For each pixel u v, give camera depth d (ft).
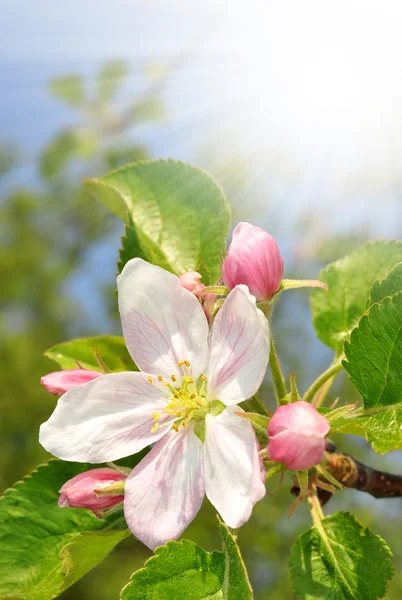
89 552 0.62
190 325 0.62
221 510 0.57
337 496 1.74
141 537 0.58
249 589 0.54
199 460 0.60
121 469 0.61
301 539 0.62
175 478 0.59
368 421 0.61
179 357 0.62
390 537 1.71
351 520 0.62
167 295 0.62
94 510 0.60
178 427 0.61
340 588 0.60
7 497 0.67
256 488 0.56
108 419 0.61
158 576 0.57
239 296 0.58
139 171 0.78
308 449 0.55
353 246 1.46
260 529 1.79
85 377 0.63
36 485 0.67
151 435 0.61
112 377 0.62
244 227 0.62
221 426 0.59
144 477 0.59
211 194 0.76
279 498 1.78
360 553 0.61
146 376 0.62
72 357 0.75
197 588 0.56
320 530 0.62
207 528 1.72
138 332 0.62
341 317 0.75
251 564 1.79
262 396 0.68
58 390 0.62
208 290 0.61
